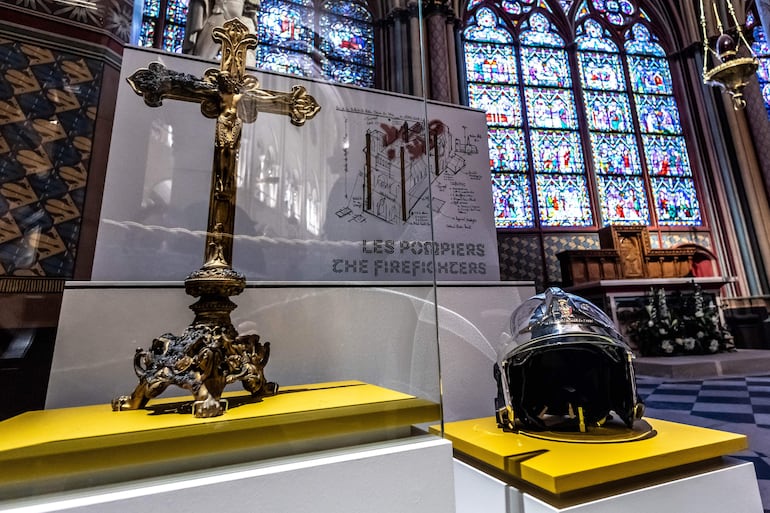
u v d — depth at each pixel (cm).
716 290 532
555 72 717
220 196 92
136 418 71
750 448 176
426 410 78
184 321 103
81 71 135
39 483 51
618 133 707
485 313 144
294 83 129
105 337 96
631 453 84
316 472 59
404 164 130
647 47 768
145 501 49
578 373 104
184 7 341
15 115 120
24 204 114
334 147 129
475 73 682
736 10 703
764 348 566
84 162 128
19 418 72
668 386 354
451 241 168
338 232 125
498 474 90
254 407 76
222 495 53
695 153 709
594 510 72
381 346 103
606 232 603
